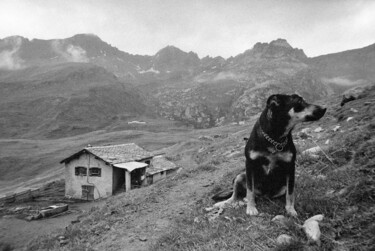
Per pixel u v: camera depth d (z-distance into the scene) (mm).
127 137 116375
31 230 24203
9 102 199500
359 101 13523
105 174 35438
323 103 21203
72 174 37031
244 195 6469
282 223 4801
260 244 4543
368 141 6223
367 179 4875
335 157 6695
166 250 5672
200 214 6961
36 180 60969
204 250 4914
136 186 35406
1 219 27500
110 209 11023
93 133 141625
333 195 5102
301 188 5879
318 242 4020
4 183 69875
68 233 9492
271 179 5410
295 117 4832
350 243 3840
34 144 115188
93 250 7254
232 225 5434
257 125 5355
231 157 13656
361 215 4223
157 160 42000
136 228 7945
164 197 9992
